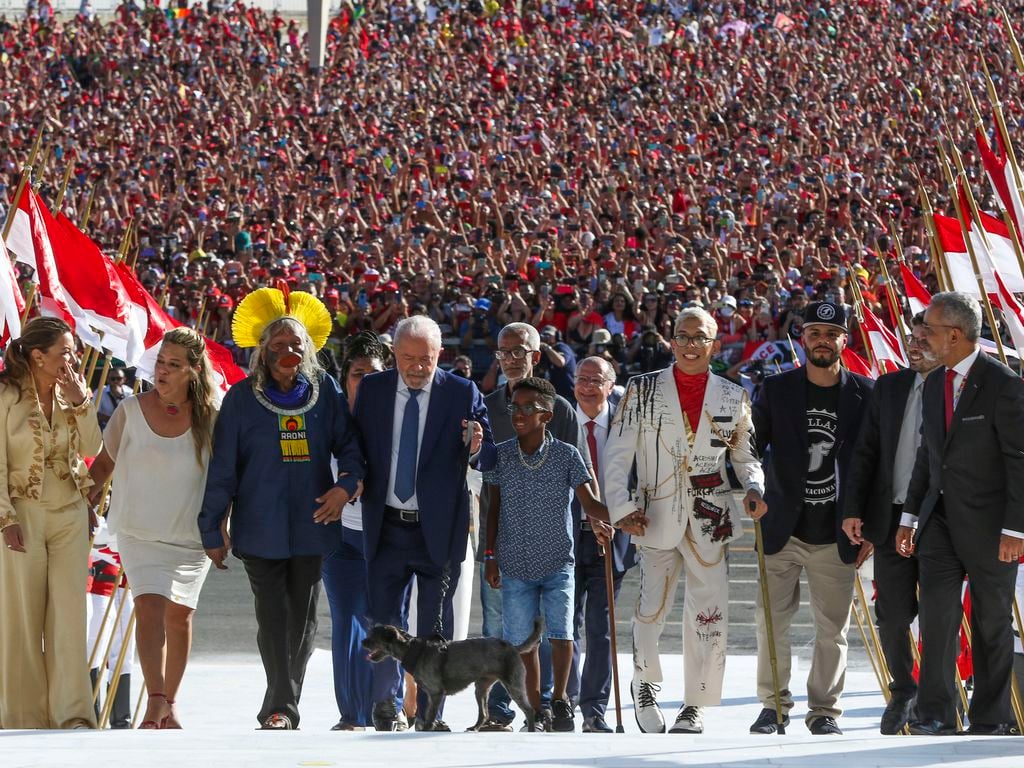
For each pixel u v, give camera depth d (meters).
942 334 28.20
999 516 27.83
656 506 30.81
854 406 31.78
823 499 31.70
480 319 86.19
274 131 137.75
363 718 32.34
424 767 20.31
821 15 174.00
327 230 104.00
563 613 31.14
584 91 149.88
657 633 31.30
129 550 29.06
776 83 152.12
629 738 23.48
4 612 28.67
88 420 28.92
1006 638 28.14
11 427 28.30
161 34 173.25
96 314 35.84
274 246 101.56
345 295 88.25
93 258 35.72
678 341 30.47
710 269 92.56
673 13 179.75
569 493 31.20
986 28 168.25
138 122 140.38
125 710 35.31
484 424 30.44
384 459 29.66
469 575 33.47
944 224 38.41
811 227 103.12
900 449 30.53
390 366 36.19
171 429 29.11
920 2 174.50
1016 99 145.50
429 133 133.50
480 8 178.50
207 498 28.48
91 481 28.95
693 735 24.12
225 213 110.38
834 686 32.09
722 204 109.62
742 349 84.25
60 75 162.00
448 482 29.69
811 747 22.31
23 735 23.78
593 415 34.81
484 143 130.88
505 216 104.06
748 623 51.88
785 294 85.56
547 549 31.02
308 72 160.75
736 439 30.66
